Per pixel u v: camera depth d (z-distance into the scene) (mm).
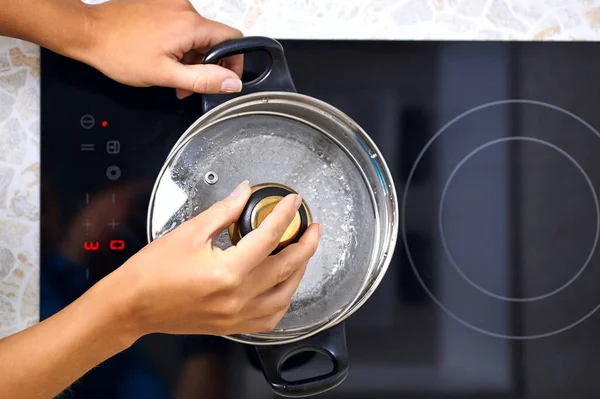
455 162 724
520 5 737
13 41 697
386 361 707
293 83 690
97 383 682
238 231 511
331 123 626
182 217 570
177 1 666
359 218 614
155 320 502
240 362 693
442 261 717
